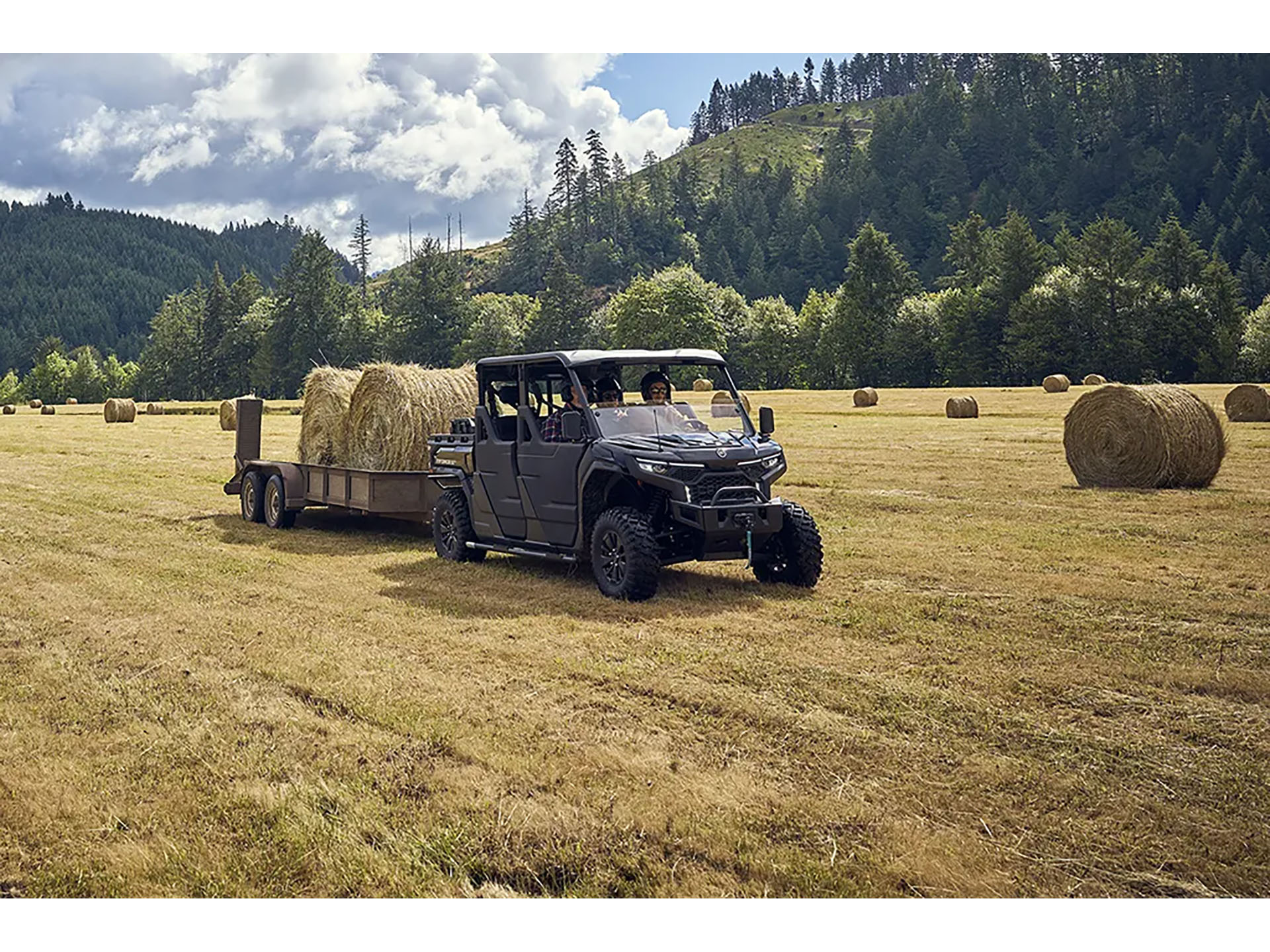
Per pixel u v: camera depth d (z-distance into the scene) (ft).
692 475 29.07
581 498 30.91
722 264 654.12
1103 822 14.92
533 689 21.04
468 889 13.53
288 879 13.83
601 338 437.99
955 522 43.47
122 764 17.44
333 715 19.80
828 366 378.94
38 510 52.31
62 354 633.61
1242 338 306.96
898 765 16.92
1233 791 15.84
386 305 549.54
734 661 22.57
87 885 13.76
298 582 32.78
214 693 21.12
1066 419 57.26
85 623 27.48
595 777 16.53
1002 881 13.47
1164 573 32.17
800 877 13.55
